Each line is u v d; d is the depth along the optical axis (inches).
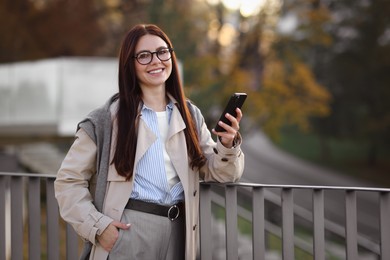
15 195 119.4
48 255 117.8
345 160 1354.6
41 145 493.7
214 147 102.7
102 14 742.5
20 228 119.4
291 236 107.2
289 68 767.1
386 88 1051.3
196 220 103.6
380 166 1280.8
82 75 444.8
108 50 756.0
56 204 117.8
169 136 99.7
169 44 103.2
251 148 1558.8
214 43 786.2
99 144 99.0
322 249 106.0
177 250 102.0
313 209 106.1
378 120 1072.8
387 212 103.8
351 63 1040.8
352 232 105.2
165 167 99.5
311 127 1121.4
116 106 101.2
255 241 107.6
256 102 740.7
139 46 100.7
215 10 780.0
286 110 749.9
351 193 105.2
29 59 704.4
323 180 1141.1
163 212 99.0
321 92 759.1
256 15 773.9
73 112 442.6
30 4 690.8
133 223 97.6
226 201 107.7
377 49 1025.5
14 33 689.6
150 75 100.5
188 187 100.2
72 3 708.7
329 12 820.6
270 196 305.1
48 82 446.6
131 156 97.3
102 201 98.7
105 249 97.2
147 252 98.2
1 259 120.7
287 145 1592.0
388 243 103.9
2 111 487.5
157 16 757.3
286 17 797.9
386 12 1009.5
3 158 422.3
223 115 98.5
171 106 102.9
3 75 486.9
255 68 780.6
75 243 119.3
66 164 99.7
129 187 97.7
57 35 704.4
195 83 745.6
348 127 1086.4
